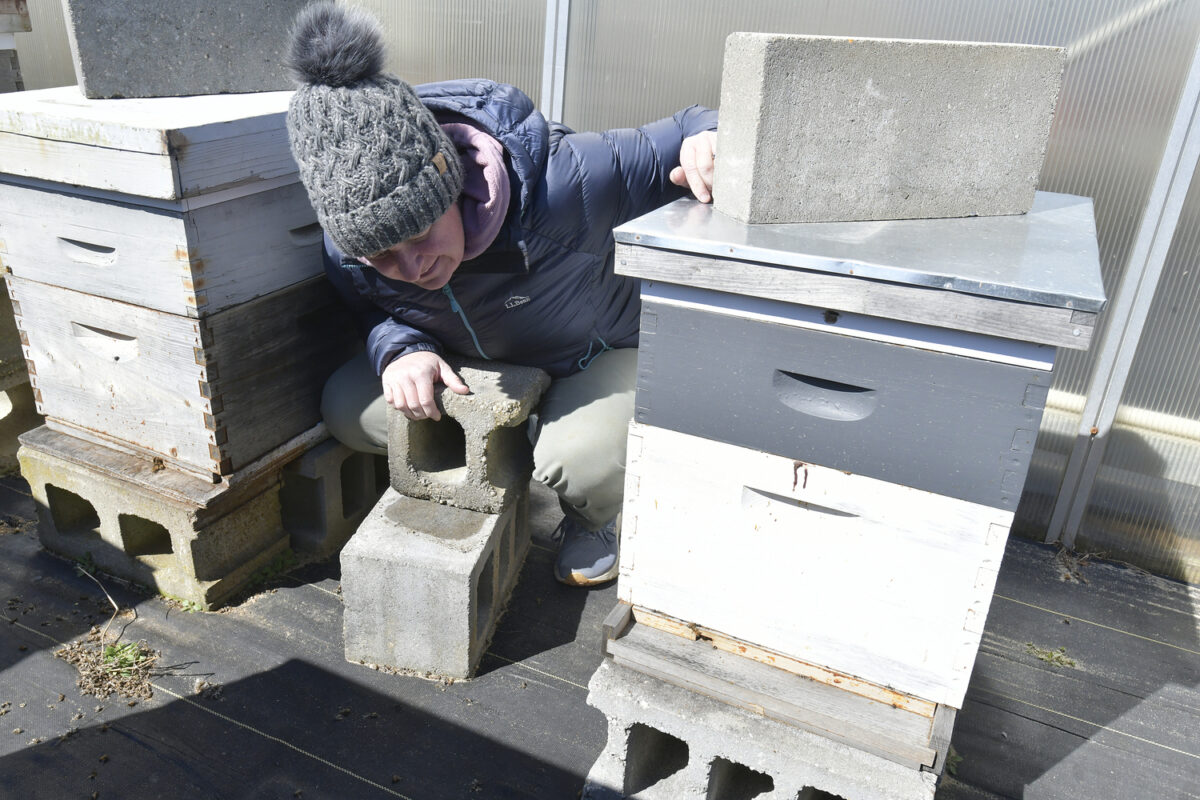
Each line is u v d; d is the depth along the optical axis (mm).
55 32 2643
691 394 1177
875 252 1067
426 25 2320
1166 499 2037
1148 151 1811
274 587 1883
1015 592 1979
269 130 1563
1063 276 990
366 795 1411
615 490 1660
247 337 1670
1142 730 1604
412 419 1623
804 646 1243
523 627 1796
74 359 1779
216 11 1868
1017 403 993
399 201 1206
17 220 1671
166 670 1642
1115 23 1755
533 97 2295
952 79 1206
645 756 1420
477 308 1562
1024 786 1473
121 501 1777
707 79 2107
